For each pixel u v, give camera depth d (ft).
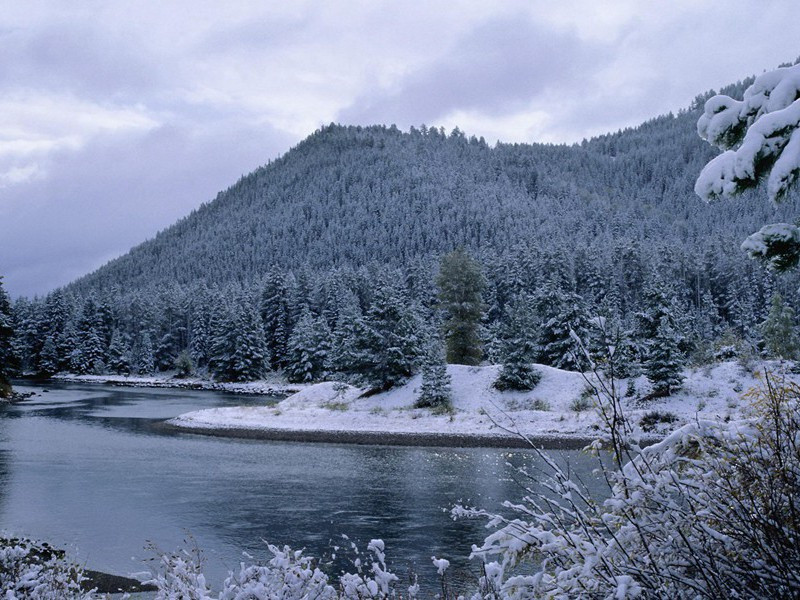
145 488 78.89
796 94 10.09
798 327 118.73
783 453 9.29
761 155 9.62
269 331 337.31
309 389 183.01
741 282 316.40
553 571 10.37
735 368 123.54
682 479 9.98
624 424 9.82
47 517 63.52
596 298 313.32
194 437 130.41
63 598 22.21
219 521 62.23
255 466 96.63
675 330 140.97
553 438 115.65
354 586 13.64
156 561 47.37
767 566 8.34
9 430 133.80
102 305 406.82
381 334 169.78
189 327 399.03
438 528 58.23
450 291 197.16
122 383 313.12
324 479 85.46
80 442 119.03
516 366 148.46
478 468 91.56
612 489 9.71
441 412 143.95
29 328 377.50
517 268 314.55
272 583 13.61
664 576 8.46
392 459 104.06
